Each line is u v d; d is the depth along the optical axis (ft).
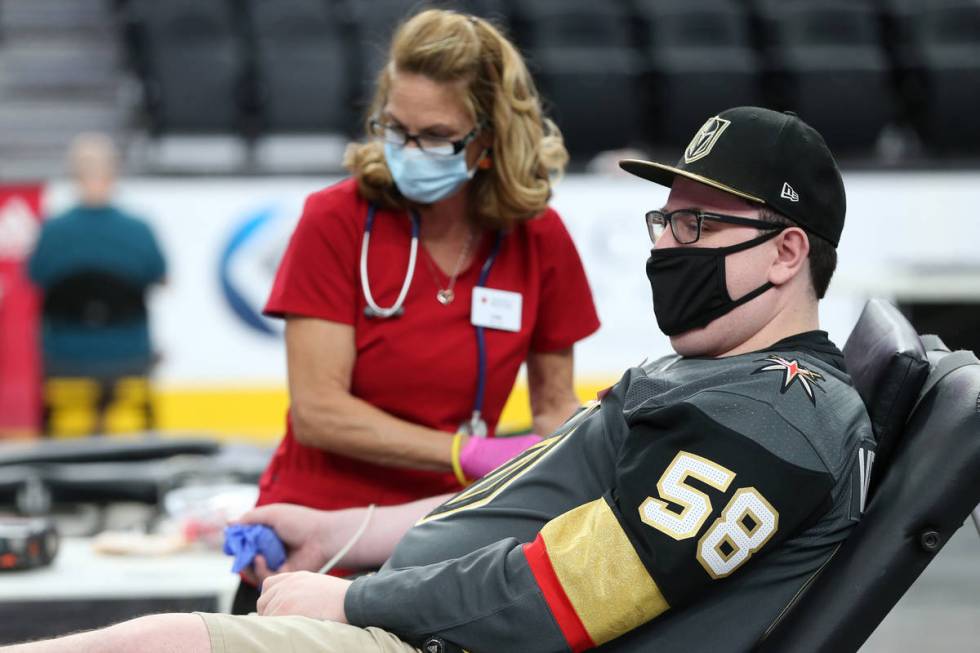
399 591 18.76
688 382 18.76
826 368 19.13
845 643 18.37
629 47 86.94
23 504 40.04
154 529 37.47
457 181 23.61
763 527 17.62
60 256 65.36
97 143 65.82
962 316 61.93
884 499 18.80
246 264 70.28
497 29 25.17
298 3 86.84
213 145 80.94
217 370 70.38
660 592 17.65
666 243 19.75
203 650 17.80
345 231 24.16
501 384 25.11
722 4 88.89
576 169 73.15
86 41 95.04
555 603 17.88
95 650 17.52
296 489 25.02
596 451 19.72
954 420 18.70
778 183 19.10
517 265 25.26
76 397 66.95
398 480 24.86
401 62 23.41
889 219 73.41
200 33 84.84
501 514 19.67
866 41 85.56
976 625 43.21
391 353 24.25
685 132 81.46
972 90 82.17
